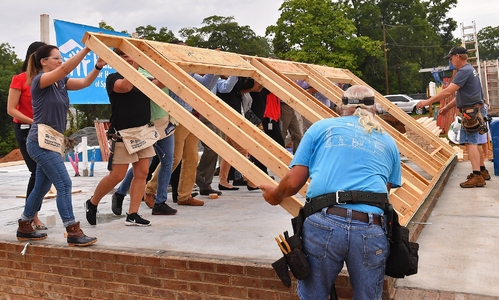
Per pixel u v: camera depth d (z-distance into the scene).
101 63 4.29
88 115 40.34
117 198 5.36
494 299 3.05
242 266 3.48
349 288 3.20
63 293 4.09
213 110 3.79
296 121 8.09
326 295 2.63
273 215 5.30
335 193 2.54
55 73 3.93
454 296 3.12
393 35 57.69
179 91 3.97
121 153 4.57
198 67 4.96
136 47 4.44
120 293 3.87
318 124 2.80
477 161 6.88
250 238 4.27
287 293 3.36
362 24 55.31
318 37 41.22
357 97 2.86
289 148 9.63
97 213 5.62
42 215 5.59
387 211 2.60
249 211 5.55
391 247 2.65
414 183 5.98
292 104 5.45
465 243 4.25
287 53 41.59
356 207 2.52
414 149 7.28
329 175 2.60
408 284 3.35
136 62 4.26
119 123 4.57
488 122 8.34
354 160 2.61
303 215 2.68
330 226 2.51
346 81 8.80
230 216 5.28
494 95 17.97
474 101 6.79
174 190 6.25
